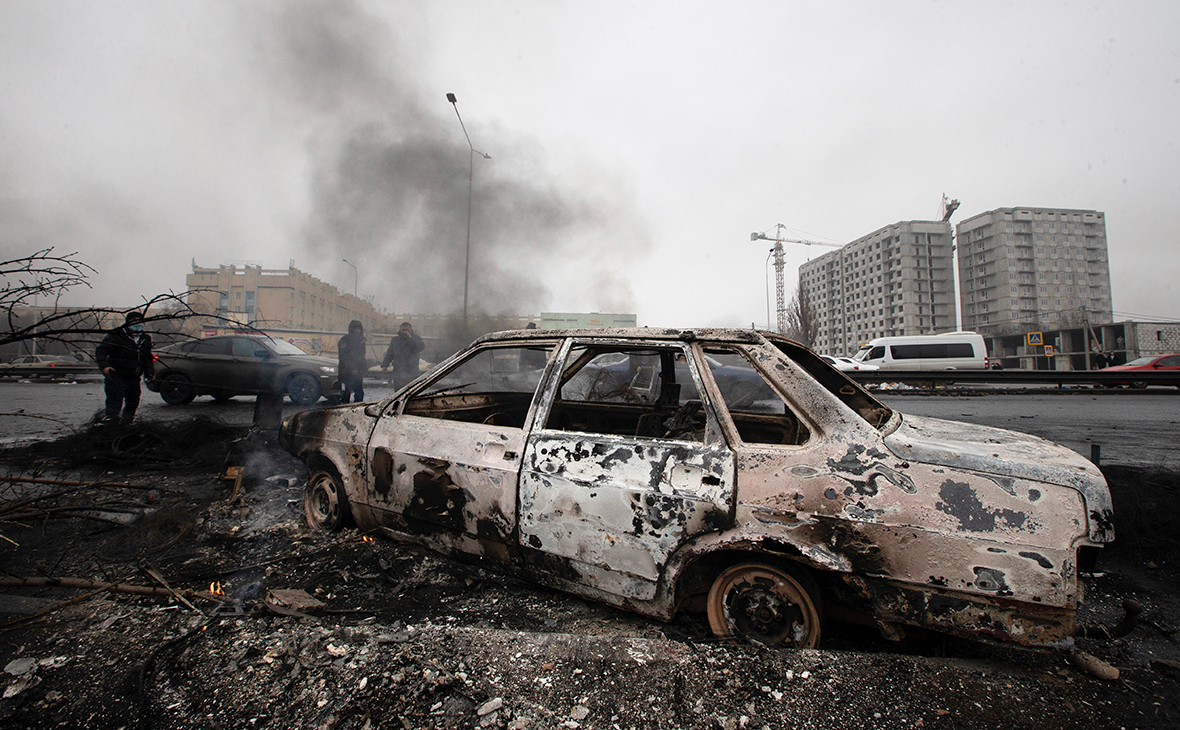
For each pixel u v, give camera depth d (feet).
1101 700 5.77
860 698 5.55
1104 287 363.76
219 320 11.87
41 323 9.50
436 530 8.81
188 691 5.50
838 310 434.30
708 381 7.36
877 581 5.98
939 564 5.76
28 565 9.09
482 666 5.94
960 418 29.81
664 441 7.22
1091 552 5.70
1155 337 170.81
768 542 6.38
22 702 5.34
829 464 6.32
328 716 5.16
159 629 6.66
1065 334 195.31
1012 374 50.72
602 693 5.56
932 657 6.55
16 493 12.44
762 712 5.34
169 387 32.55
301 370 31.96
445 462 8.60
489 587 8.56
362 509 9.87
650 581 6.88
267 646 6.25
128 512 11.41
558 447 7.68
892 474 6.09
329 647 6.19
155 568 9.07
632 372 12.02
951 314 371.35
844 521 6.06
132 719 5.14
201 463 16.46
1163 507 11.99
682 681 5.74
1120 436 23.22
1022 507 5.65
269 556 9.64
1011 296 358.43
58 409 30.42
